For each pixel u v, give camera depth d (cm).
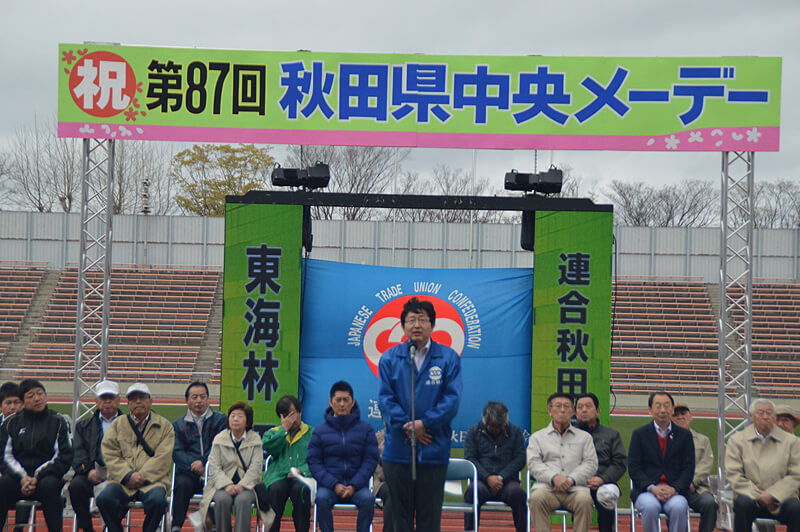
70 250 3409
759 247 3325
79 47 933
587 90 928
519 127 931
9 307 3147
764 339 3056
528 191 984
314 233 3353
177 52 934
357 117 938
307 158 3456
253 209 960
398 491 553
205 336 3094
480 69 934
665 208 4584
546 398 956
